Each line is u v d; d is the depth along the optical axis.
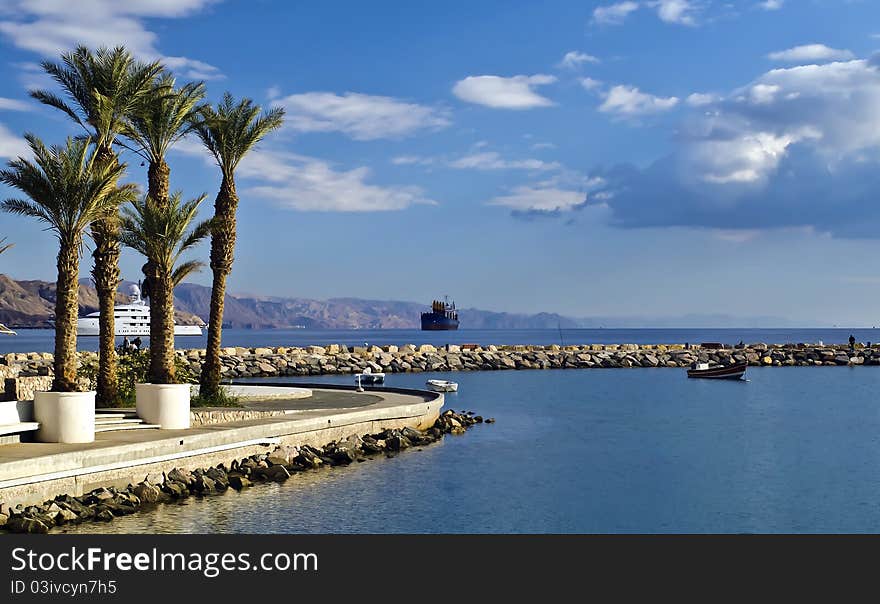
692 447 37.97
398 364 90.88
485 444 38.19
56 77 34.50
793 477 31.16
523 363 96.62
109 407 34.56
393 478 30.16
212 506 25.66
